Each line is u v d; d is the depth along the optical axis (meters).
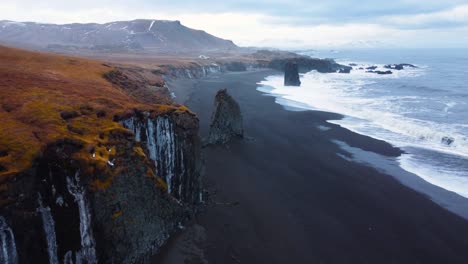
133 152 26.41
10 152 20.58
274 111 80.00
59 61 51.06
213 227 31.09
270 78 156.88
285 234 30.42
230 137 55.56
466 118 70.81
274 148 53.69
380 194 38.25
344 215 33.84
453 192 38.66
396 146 54.56
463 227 31.94
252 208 34.72
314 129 64.75
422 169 45.06
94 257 22.25
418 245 29.30
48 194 20.73
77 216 21.39
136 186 25.72
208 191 38.06
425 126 63.69
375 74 175.38
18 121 24.62
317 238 30.00
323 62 199.62
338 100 94.81
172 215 29.69
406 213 34.28
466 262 27.20
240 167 45.59
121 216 23.92
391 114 74.81
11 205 18.53
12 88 30.95
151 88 52.91
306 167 46.00
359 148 53.72
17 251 18.83
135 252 25.30
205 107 80.50
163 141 31.53
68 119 26.53
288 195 37.88
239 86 121.94
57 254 20.80
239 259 26.92
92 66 51.91
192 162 33.94
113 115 28.80
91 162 22.45
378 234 30.78
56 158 21.45
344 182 41.34
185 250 27.72
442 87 118.94
